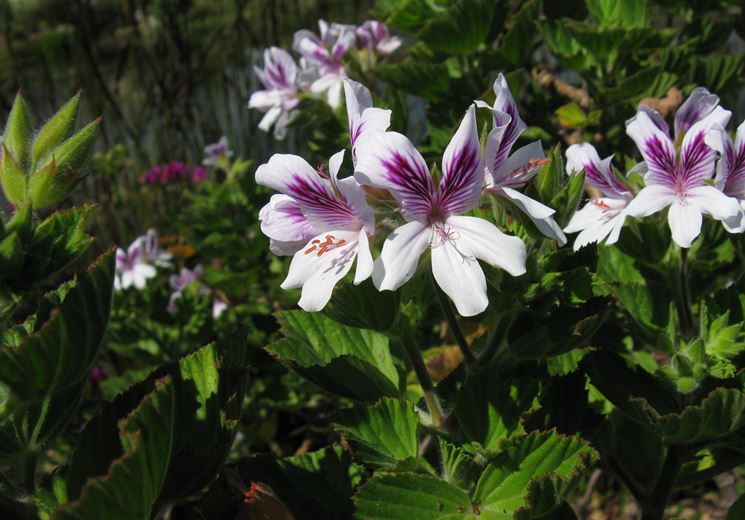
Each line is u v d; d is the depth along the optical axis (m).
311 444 0.38
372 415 0.16
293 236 0.15
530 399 0.16
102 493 0.11
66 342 0.12
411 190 0.14
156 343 0.38
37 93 0.69
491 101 0.19
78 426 0.36
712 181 0.16
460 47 0.27
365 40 0.30
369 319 0.16
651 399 0.17
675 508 0.33
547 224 0.14
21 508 0.11
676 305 0.18
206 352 0.15
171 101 0.58
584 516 0.31
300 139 0.56
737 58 0.28
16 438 0.13
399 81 0.27
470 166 0.14
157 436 0.12
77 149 0.12
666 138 0.16
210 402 0.14
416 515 0.15
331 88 0.29
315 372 0.17
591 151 0.18
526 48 0.28
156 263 0.43
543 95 0.30
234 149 0.60
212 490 0.15
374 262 0.13
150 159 0.65
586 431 0.17
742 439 0.16
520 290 0.15
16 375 0.11
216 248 0.39
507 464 0.15
